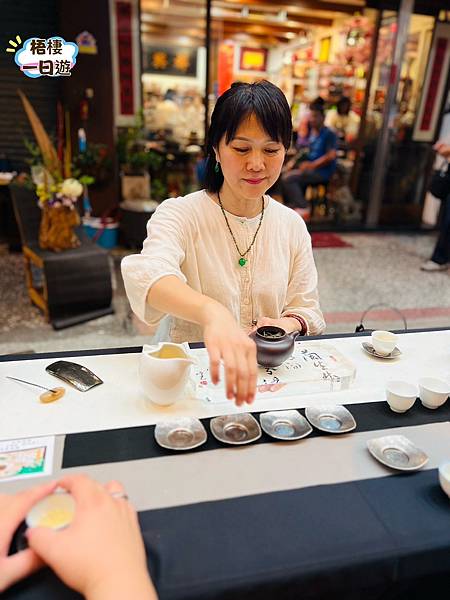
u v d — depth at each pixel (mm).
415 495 766
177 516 704
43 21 4082
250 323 1392
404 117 5422
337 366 1117
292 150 5977
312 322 1374
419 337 1356
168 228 1263
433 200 5762
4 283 3623
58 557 568
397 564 661
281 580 619
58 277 2836
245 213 1323
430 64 5234
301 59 6020
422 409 1010
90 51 4102
